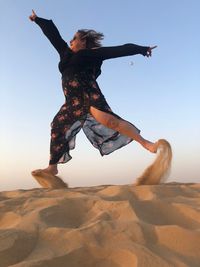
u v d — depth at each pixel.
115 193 3.09
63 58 4.18
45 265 1.77
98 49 4.09
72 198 2.80
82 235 2.01
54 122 4.22
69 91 4.13
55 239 2.01
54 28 4.24
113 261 1.81
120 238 1.98
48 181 4.08
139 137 3.82
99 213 2.49
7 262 1.83
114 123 3.88
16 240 1.98
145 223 2.16
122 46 4.12
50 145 4.22
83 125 4.20
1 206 2.80
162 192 3.15
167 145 3.64
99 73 4.20
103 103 4.00
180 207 2.55
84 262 1.82
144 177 3.65
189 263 1.78
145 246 1.92
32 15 4.25
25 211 2.62
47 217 2.42
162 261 1.76
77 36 4.25
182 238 1.99
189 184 3.91
